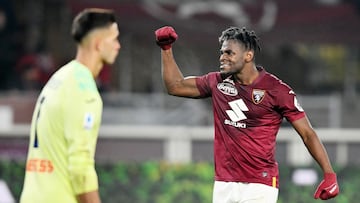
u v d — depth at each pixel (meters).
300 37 45.62
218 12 45.28
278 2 45.59
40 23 50.34
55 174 15.52
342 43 45.97
